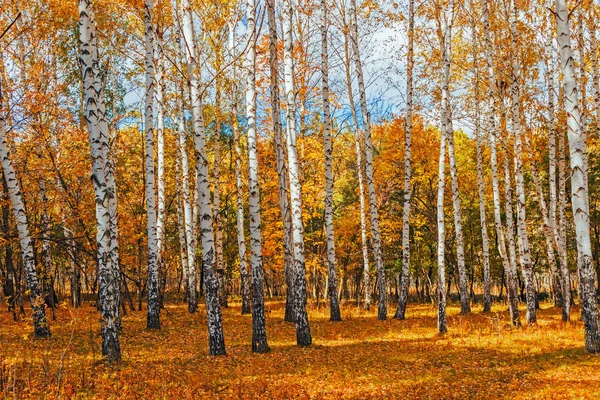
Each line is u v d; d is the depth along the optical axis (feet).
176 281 150.00
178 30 58.29
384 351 39.52
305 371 31.99
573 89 36.37
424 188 102.06
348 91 76.95
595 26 52.65
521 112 63.98
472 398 25.72
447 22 53.06
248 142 39.01
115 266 45.14
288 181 65.98
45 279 60.18
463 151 107.65
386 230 96.63
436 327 54.80
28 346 37.52
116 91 74.64
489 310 74.43
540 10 58.85
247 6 38.60
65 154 58.18
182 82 67.56
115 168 75.00
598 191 93.61
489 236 121.49
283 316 66.90
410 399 25.63
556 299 81.56
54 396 24.06
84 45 31.99
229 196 108.37
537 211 104.99
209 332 37.11
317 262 91.71
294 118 42.93
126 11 51.80
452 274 126.11
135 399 24.71
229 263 125.08
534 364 32.96
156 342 42.88
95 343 39.81
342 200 120.16
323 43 58.85
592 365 31.40
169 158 98.63
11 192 41.93
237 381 29.07
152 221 50.72
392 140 87.61
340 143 108.17
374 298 134.51
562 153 62.13
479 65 66.13
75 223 60.29
